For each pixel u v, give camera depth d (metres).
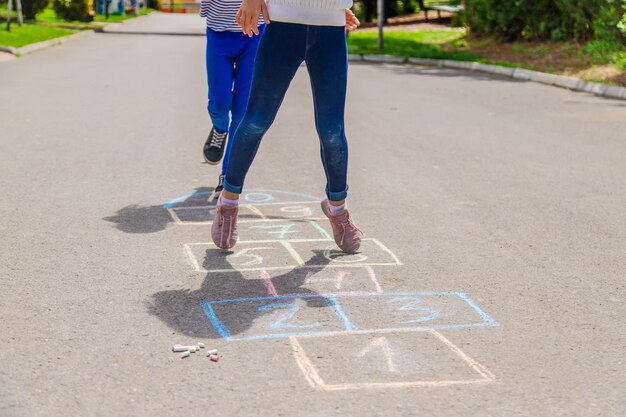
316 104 5.22
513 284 5.00
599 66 17.69
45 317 4.38
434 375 3.76
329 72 5.10
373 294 4.76
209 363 3.85
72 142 9.46
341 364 3.85
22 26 28.59
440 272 5.17
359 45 25.98
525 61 20.05
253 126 5.18
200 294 4.73
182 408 3.44
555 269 5.30
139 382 3.66
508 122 11.57
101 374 3.73
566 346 4.12
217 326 4.28
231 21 6.43
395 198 7.06
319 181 7.61
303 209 6.61
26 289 4.77
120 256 5.39
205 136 10.01
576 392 3.64
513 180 7.83
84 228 6.02
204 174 7.88
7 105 12.43
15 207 6.58
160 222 6.20
